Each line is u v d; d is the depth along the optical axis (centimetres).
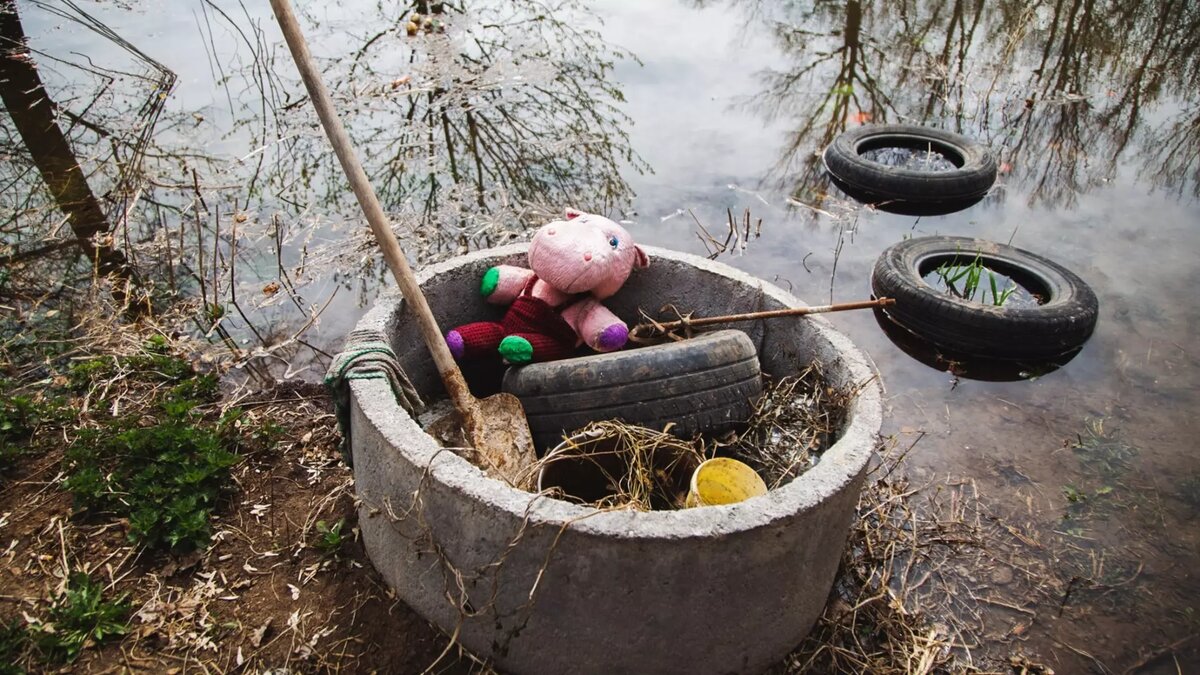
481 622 232
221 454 294
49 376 344
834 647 255
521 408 281
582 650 226
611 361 280
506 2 800
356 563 270
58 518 274
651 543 202
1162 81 712
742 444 295
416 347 301
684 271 320
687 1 853
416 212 475
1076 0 859
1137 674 265
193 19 727
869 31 793
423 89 618
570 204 498
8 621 243
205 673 238
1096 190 563
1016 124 646
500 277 312
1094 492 329
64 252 430
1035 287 446
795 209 519
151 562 267
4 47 633
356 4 779
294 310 402
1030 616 281
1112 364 403
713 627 223
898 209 536
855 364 270
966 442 353
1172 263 480
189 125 557
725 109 642
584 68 684
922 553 300
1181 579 296
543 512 205
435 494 217
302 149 538
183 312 391
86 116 559
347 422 260
